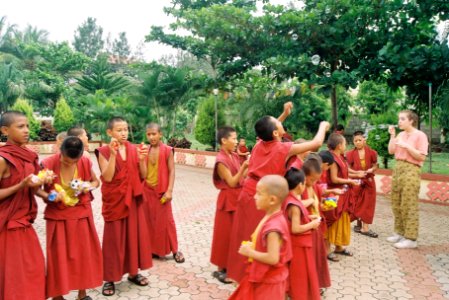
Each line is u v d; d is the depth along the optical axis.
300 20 10.16
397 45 9.28
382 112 18.33
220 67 13.47
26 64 36.38
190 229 6.65
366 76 10.27
